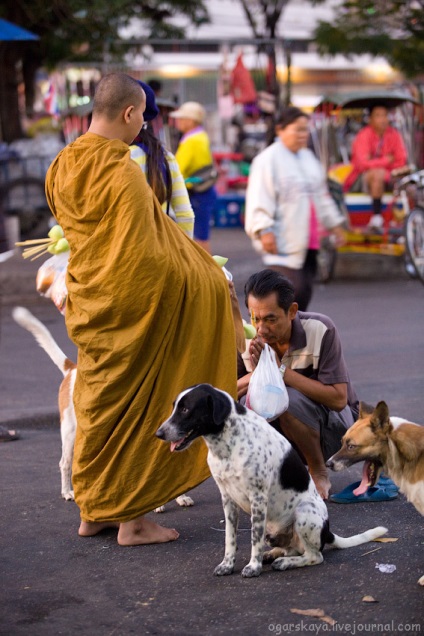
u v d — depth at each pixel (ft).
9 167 56.29
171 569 14.44
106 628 12.44
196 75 85.76
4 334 35.83
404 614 12.42
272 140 61.26
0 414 24.77
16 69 63.16
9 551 15.39
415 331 33.68
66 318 15.17
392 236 44.80
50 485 18.89
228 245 56.03
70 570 14.53
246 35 87.20
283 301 16.17
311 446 17.12
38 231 56.03
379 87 97.14
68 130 55.26
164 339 14.87
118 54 61.67
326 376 16.90
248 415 13.85
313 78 96.48
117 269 14.39
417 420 22.43
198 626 12.39
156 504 15.14
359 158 44.88
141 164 17.06
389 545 14.94
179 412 13.28
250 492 13.65
